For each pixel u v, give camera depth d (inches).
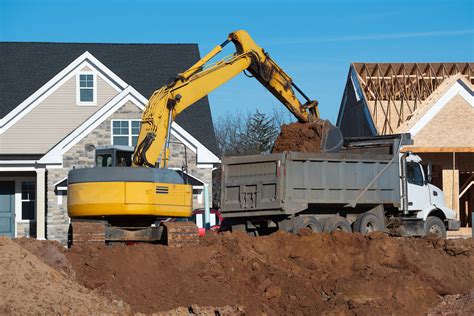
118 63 1737.2
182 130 1480.1
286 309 749.9
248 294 759.1
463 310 754.2
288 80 1048.2
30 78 1686.8
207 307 711.7
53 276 666.8
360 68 1930.4
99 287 703.7
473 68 1891.0
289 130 1058.7
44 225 1451.8
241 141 3127.5
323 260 875.4
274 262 851.4
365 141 1123.3
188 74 927.0
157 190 818.8
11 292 609.6
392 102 1838.1
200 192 1478.8
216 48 963.3
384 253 893.2
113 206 801.6
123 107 1480.1
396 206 1075.3
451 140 1611.7
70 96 1587.1
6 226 1587.1
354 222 1038.4
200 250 791.7
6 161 1501.0
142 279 731.4
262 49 1013.8
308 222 979.9
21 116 1571.1
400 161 1097.4
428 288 819.4
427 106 1614.2
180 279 743.7
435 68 1889.8
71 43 1782.7
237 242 844.0
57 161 1444.4
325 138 1048.2
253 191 989.8
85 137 1462.8
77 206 810.8
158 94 892.6
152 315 684.7
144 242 842.8
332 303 764.6
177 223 808.3
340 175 1009.5
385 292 789.9
